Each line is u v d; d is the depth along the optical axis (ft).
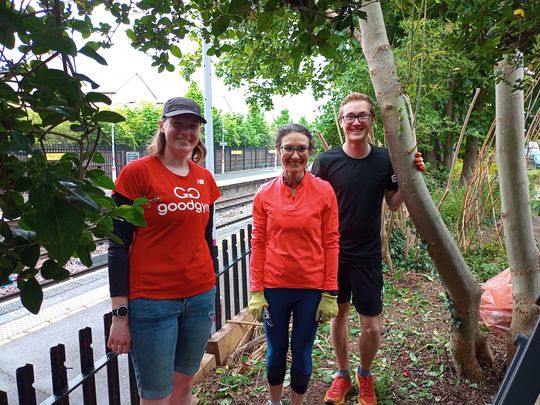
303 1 3.60
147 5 5.30
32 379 5.74
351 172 8.33
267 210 7.80
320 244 7.64
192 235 6.42
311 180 7.77
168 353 6.35
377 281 8.44
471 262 18.48
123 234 5.99
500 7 4.65
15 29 2.29
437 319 12.64
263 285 7.84
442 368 9.76
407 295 15.02
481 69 5.67
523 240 8.53
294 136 7.43
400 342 11.21
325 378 9.75
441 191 24.89
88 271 23.07
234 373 9.92
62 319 16.61
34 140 2.56
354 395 9.20
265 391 9.29
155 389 6.38
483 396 8.79
